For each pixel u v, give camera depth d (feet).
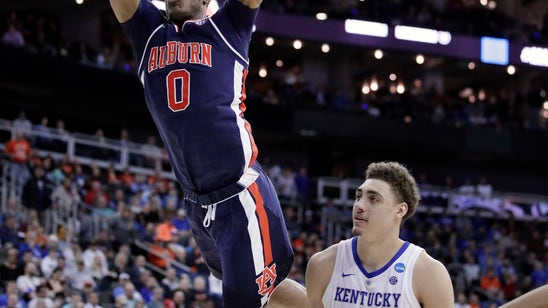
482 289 64.80
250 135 14.06
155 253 52.11
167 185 65.46
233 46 13.87
